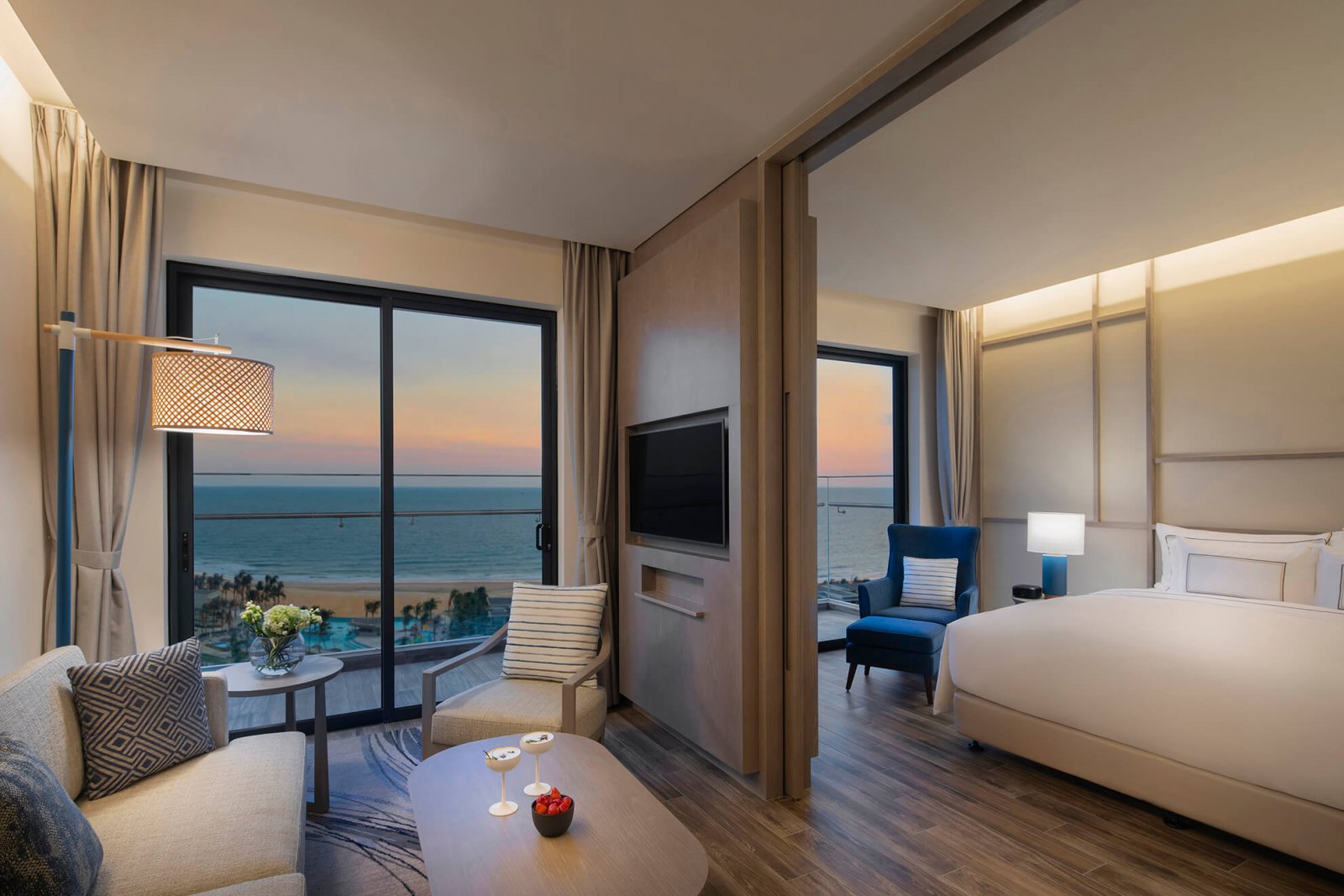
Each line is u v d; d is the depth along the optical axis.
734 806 2.73
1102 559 4.74
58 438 2.28
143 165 2.92
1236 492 4.05
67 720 1.93
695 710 3.14
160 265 2.95
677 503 3.36
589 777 2.06
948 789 2.88
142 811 1.84
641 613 3.70
